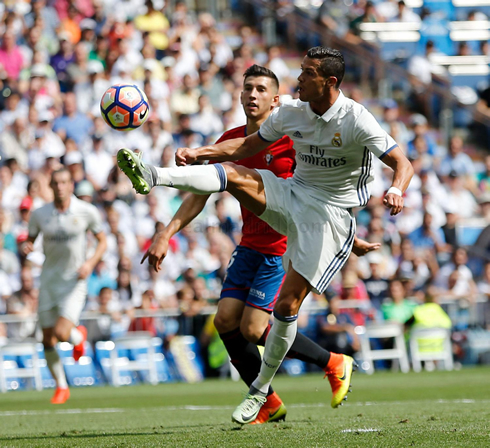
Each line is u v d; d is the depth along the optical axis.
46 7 57.06
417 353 44.69
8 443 15.55
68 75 52.75
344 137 17.11
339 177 17.70
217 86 57.50
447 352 45.12
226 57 60.69
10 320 39.62
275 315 17.55
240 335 19.69
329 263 17.62
